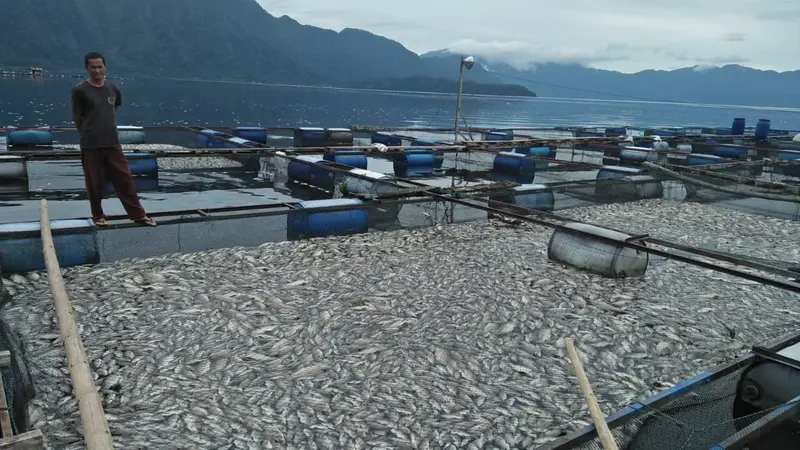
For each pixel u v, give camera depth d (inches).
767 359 185.9
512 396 212.4
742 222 548.4
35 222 327.0
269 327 260.8
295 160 642.8
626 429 163.6
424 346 249.6
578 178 764.6
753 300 331.6
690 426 170.7
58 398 194.5
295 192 629.6
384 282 328.8
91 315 262.4
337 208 422.0
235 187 643.5
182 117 1982.0
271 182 683.4
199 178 684.1
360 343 249.8
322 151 717.9
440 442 180.4
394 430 185.5
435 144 897.5
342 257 371.2
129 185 340.2
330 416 191.9
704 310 311.7
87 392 137.3
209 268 335.0
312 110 3075.8
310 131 1033.5
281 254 369.7
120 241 338.3
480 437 184.4
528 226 485.4
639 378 234.8
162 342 240.8
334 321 271.0
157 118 1865.2
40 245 309.4
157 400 196.9
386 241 415.8
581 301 312.3
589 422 196.4
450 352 244.8
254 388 207.9
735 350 264.2
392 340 254.4
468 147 823.1
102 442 118.0
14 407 166.9
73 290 289.4
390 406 200.1
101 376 210.8
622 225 511.2
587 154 1023.6
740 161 848.9
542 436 186.7
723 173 753.6
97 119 319.6
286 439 177.8
